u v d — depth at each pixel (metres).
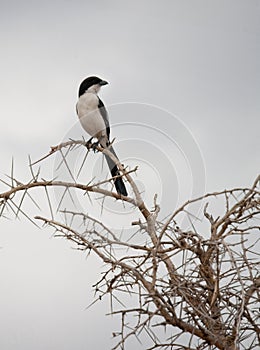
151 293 6.25
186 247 6.76
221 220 7.34
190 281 6.78
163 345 6.21
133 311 6.31
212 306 6.65
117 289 6.64
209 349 6.47
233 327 6.54
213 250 6.98
